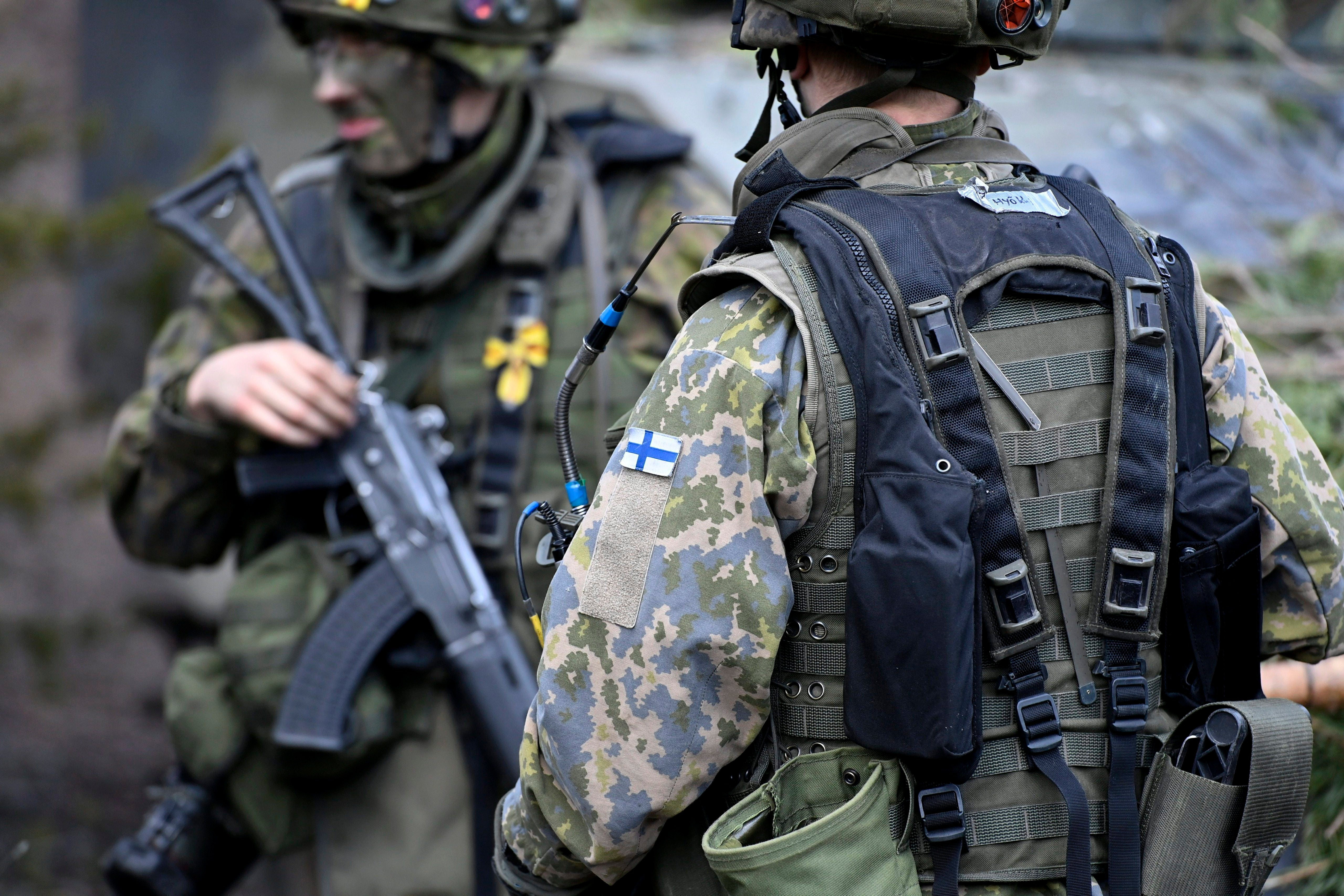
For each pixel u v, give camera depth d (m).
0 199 13.11
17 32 13.45
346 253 7.48
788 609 3.55
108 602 13.78
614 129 7.54
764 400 3.57
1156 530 3.66
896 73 3.90
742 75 10.07
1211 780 3.56
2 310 13.91
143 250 13.47
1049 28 3.98
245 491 7.07
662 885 3.96
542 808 3.81
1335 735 5.63
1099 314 3.75
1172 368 3.79
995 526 3.56
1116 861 3.59
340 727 6.74
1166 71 10.55
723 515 3.56
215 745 7.18
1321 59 10.20
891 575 3.40
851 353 3.56
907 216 3.74
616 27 12.73
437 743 7.15
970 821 3.60
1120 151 9.02
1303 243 7.86
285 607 7.08
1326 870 5.65
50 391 13.88
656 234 7.21
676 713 3.55
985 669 3.63
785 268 3.66
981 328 3.66
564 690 3.61
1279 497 4.06
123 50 13.57
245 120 13.39
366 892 7.01
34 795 12.23
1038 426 3.64
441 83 7.07
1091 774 3.65
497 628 6.92
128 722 13.09
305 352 7.07
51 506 13.91
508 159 7.34
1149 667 3.78
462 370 7.28
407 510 7.03
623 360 7.10
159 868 7.29
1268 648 4.20
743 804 3.64
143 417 7.64
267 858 9.53
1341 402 6.81
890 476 3.48
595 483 7.07
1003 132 4.26
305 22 7.30
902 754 3.45
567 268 7.25
